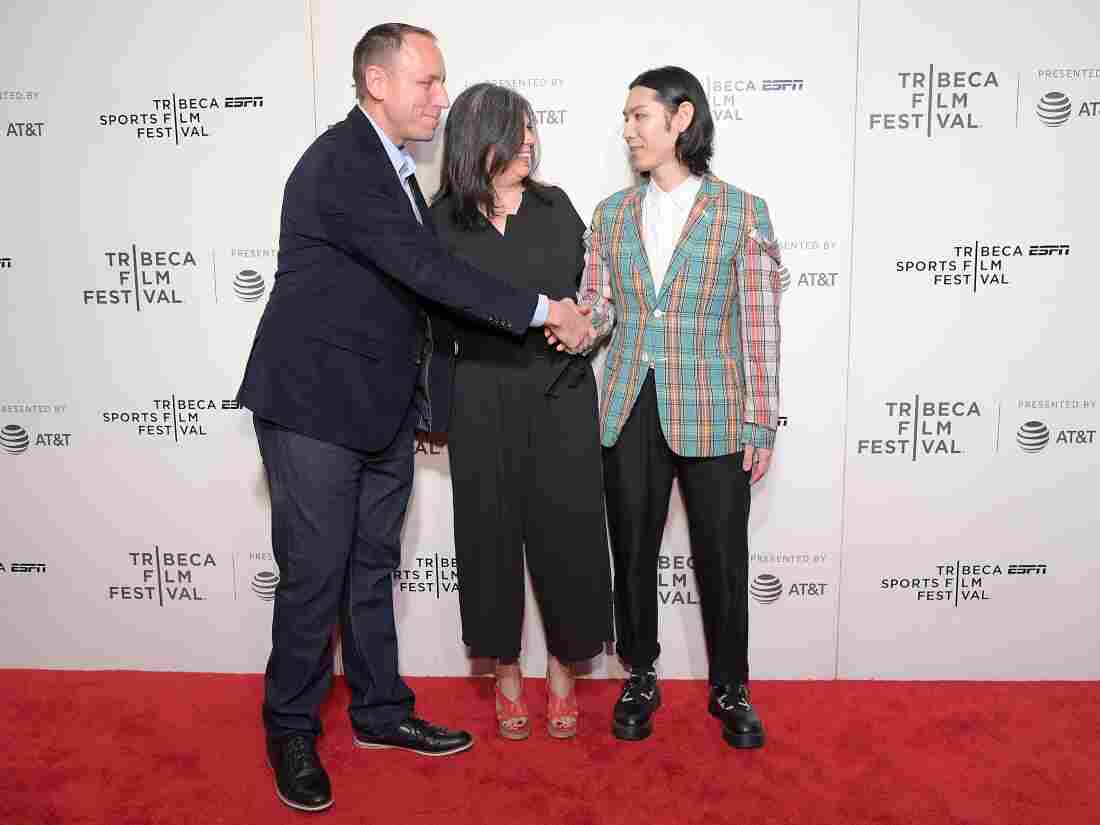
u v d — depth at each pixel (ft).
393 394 6.64
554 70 7.86
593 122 7.91
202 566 8.70
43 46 8.08
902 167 7.87
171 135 8.13
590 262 7.41
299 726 6.77
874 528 8.33
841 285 8.04
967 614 8.39
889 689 8.27
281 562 6.72
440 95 6.61
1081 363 8.03
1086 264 7.91
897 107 7.80
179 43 8.01
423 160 8.08
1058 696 8.05
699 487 7.20
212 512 8.62
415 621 8.65
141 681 8.58
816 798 6.46
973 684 8.35
